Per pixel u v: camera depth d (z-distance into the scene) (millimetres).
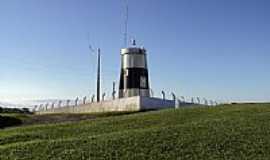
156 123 31172
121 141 24641
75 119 41469
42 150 23766
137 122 32031
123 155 22219
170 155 22016
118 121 33031
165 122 31359
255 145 23234
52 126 32938
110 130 29641
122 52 56188
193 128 27359
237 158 21391
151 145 23594
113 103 48781
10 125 38969
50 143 25203
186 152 22375
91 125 32094
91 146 23984
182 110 36625
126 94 54969
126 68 55500
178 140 24375
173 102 49531
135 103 45656
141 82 55219
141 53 55875
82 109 54562
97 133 28797
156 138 24938
